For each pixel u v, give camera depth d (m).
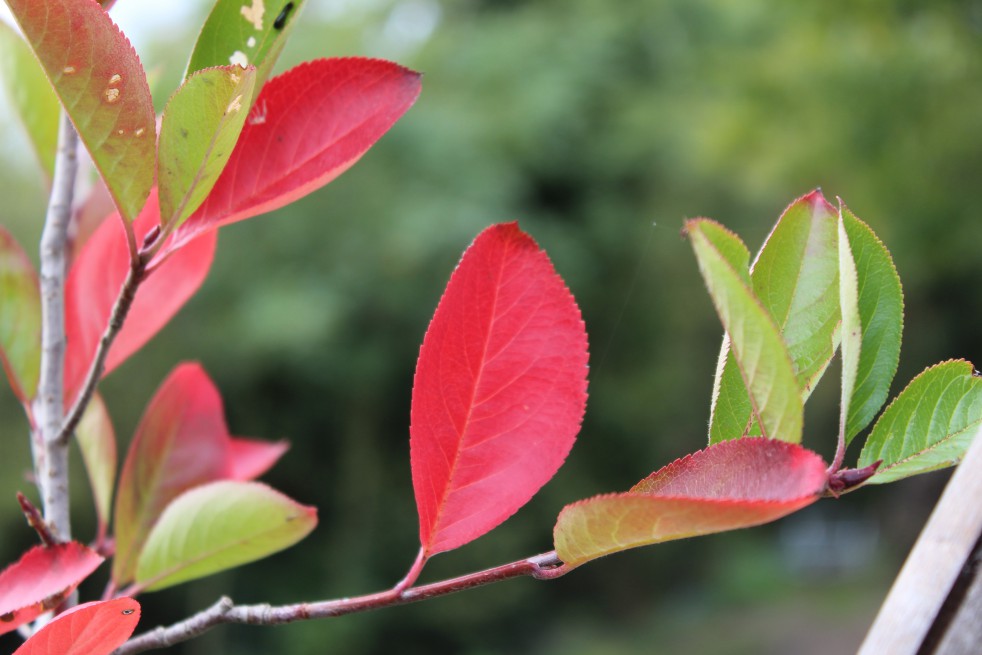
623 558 12.99
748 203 11.88
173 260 0.78
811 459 0.41
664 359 13.29
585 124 12.77
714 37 13.09
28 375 0.76
